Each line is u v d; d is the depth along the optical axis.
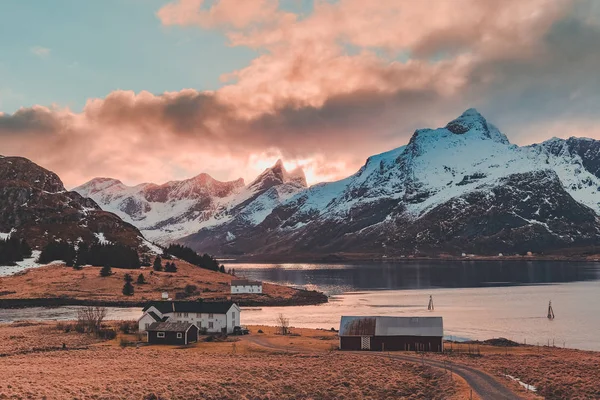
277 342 119.81
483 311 188.75
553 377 75.75
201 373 79.94
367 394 70.69
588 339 135.25
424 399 68.38
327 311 199.00
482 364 87.75
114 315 182.38
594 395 67.12
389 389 72.12
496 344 122.00
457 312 187.00
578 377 75.69
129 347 112.12
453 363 89.19
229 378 76.44
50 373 77.56
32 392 63.91
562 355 103.06
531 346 119.44
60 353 101.75
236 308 141.75
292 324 164.50
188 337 118.44
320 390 71.75
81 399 62.62
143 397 65.25
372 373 80.81
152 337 118.56
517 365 86.12
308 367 85.25
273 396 68.69
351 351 108.00
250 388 71.94
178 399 65.88
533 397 64.81
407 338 109.38
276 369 83.19
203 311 138.62
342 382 75.25
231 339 125.50
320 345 115.12
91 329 133.88
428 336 108.69
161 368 83.81
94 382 71.50
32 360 91.94
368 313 189.88
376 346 109.56
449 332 145.75
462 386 70.56
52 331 133.00
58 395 63.25
